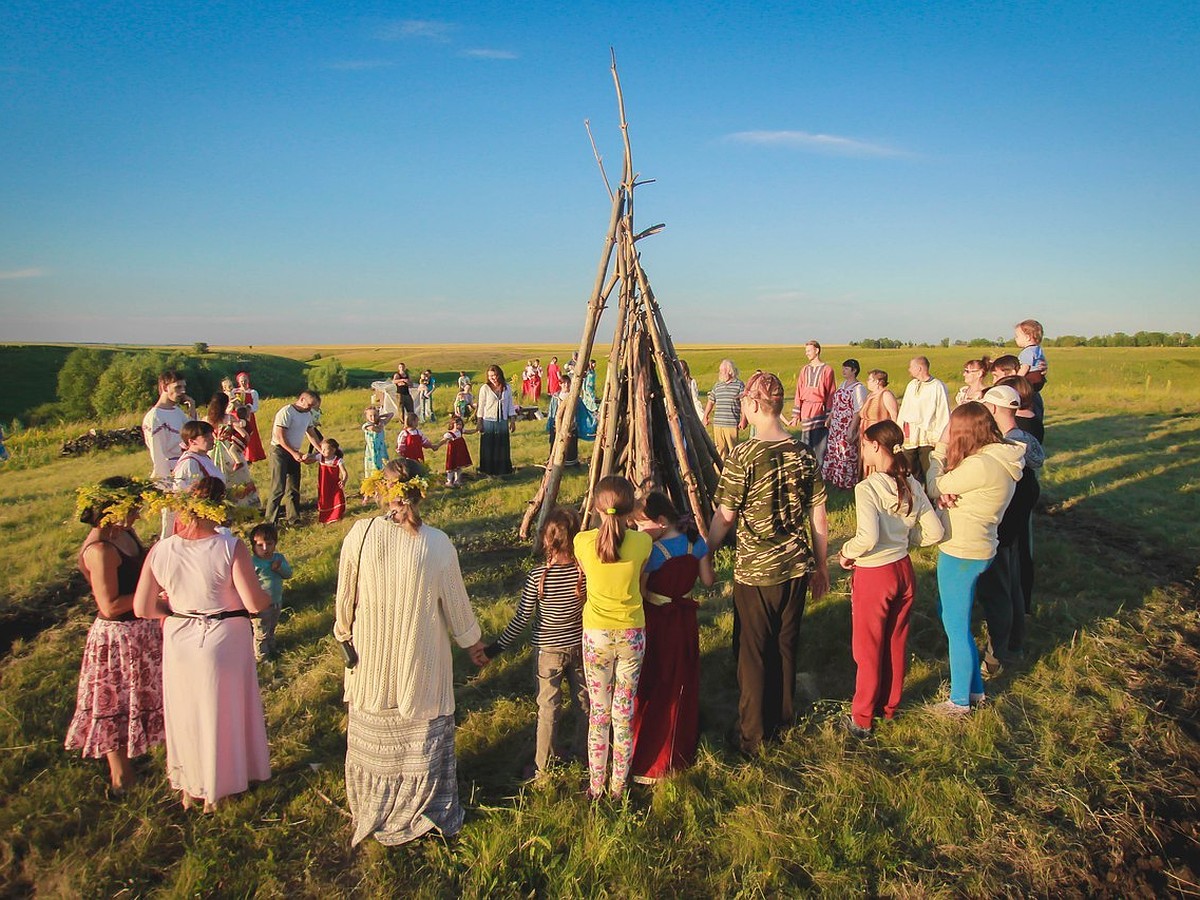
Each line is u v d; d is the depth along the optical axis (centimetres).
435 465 1467
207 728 419
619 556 408
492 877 372
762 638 456
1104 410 1984
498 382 1341
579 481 1209
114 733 447
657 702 447
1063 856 382
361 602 387
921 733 479
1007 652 581
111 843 406
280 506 1122
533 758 477
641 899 357
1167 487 1103
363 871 386
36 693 574
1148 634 621
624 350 770
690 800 422
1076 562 781
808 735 486
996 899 358
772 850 383
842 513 973
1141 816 407
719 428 1147
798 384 1214
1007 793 431
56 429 2542
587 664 415
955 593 493
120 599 445
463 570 814
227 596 427
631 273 764
